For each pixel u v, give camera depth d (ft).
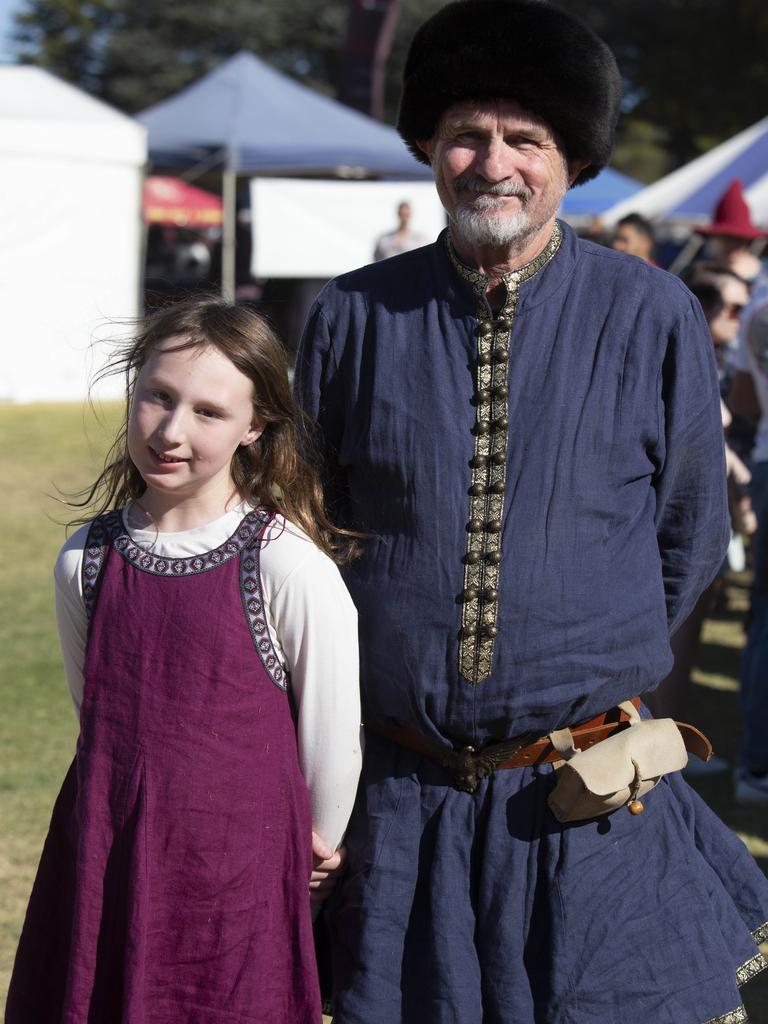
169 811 6.36
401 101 7.29
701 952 6.97
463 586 6.82
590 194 53.36
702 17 102.32
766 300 14.34
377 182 47.37
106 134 43.65
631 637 6.97
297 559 6.59
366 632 7.04
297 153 47.78
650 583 7.10
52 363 43.96
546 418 6.83
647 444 7.02
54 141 42.93
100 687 6.52
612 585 6.92
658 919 6.95
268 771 6.52
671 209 44.96
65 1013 6.33
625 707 7.23
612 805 6.81
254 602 6.55
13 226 42.96
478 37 6.73
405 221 39.83
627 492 7.06
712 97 104.27
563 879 6.84
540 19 6.74
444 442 6.89
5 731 15.64
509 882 6.86
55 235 43.47
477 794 7.00
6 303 43.21
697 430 7.16
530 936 6.89
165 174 52.39
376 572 7.00
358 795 7.26
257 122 48.44
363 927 6.93
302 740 6.73
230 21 115.03
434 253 7.22
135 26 119.96
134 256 44.70
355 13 66.44
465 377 6.97
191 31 117.29
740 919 7.32
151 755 6.39
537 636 6.79
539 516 6.79
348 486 7.30
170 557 6.59
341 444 7.28
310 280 46.96
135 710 6.44
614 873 6.92
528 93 6.68
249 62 50.52
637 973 6.83
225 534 6.62
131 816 6.39
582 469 6.82
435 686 6.88
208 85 49.67
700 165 46.24
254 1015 6.39
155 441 6.46
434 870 6.92
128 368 6.96
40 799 13.66
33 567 24.07
